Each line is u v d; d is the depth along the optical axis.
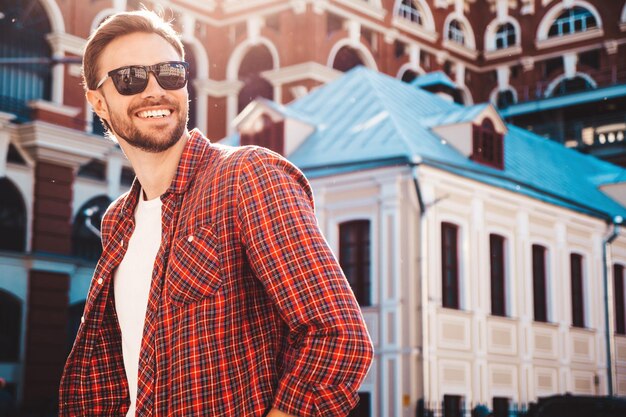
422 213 18.50
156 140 2.02
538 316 22.27
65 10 25.95
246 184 1.92
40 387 22.25
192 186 2.03
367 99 22.45
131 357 2.10
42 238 22.95
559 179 25.41
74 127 24.31
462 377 19.09
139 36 2.06
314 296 1.82
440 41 36.25
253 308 1.96
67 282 23.22
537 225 22.33
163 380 1.92
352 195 19.44
